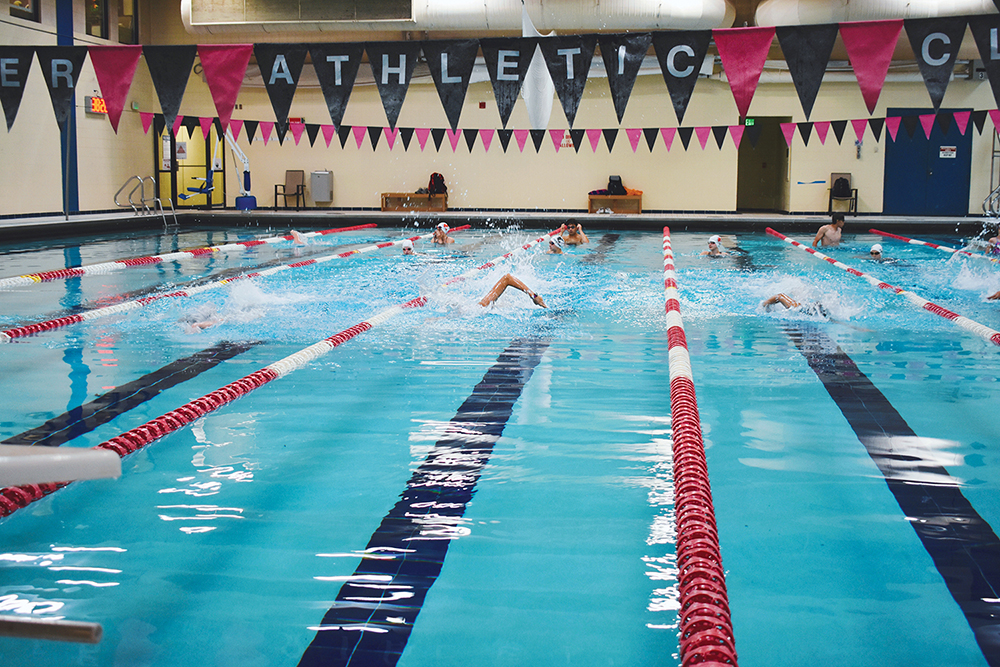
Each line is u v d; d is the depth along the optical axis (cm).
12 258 870
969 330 485
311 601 177
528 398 341
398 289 653
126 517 221
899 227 1306
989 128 1425
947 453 271
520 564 194
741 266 829
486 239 1154
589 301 602
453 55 457
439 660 155
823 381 367
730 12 1316
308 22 1248
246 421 309
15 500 228
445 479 249
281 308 563
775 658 156
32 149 1196
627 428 300
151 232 1261
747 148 1681
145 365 397
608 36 436
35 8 1164
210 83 476
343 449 277
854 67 405
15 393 346
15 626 94
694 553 180
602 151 1505
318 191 1553
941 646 159
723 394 345
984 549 201
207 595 179
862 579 187
